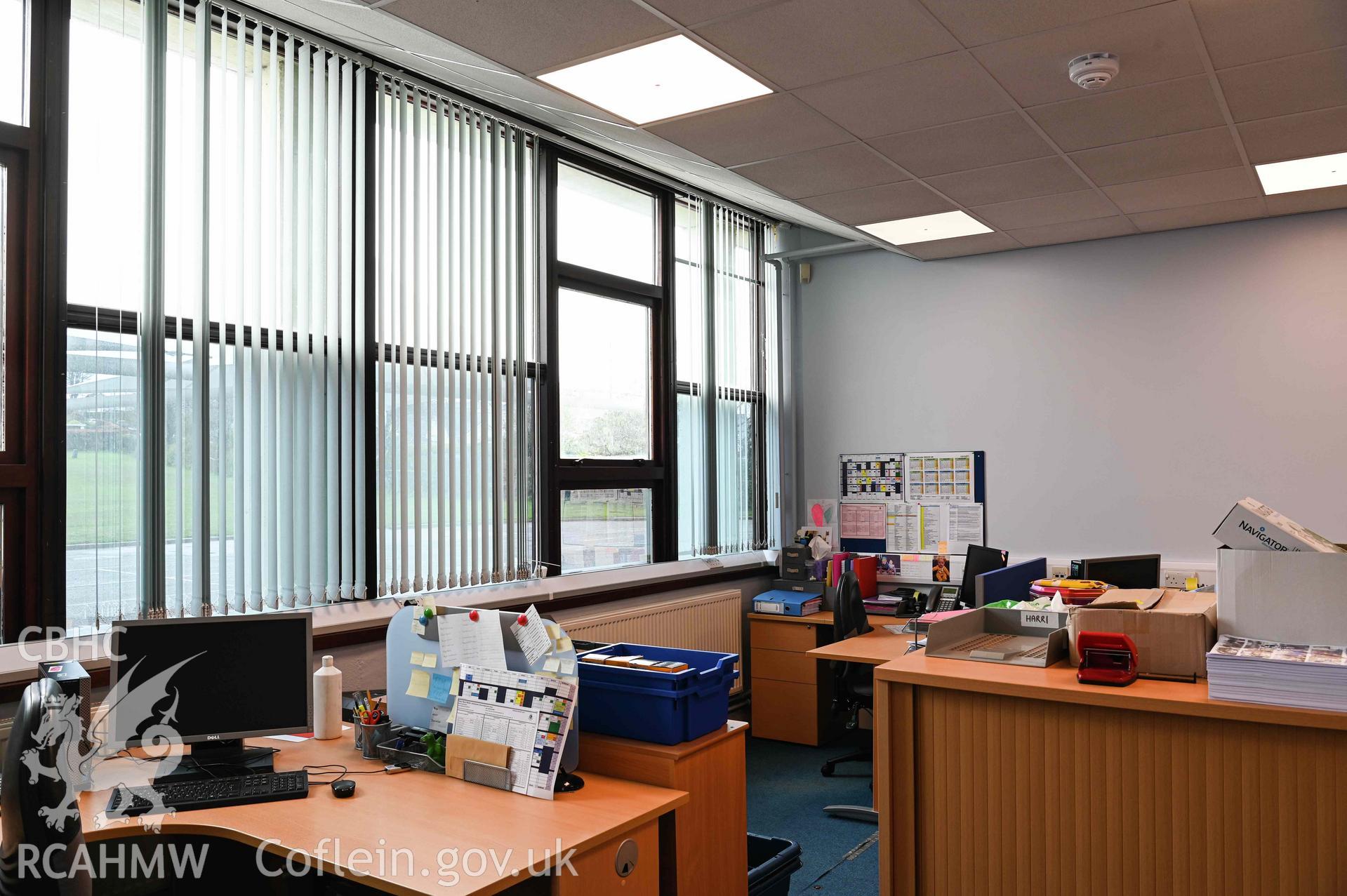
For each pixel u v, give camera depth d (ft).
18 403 9.00
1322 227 15.87
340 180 11.58
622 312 16.81
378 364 11.88
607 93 10.91
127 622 8.25
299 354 11.13
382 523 11.78
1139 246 17.37
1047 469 18.13
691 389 18.22
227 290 10.53
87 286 9.36
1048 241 17.83
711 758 8.22
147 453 9.62
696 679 8.18
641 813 7.14
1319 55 9.71
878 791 8.07
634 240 17.04
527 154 14.48
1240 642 7.27
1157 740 6.96
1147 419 17.21
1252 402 16.34
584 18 9.01
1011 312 18.60
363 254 11.76
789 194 14.79
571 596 14.60
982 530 18.72
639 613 15.80
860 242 19.56
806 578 18.79
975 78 10.38
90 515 9.31
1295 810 6.50
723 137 12.32
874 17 8.93
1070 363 17.97
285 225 11.07
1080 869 7.23
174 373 9.97
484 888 5.89
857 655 13.53
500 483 13.58
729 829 8.39
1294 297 16.05
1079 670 7.39
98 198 9.43
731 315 19.27
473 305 13.23
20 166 9.07
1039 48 9.59
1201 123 11.74
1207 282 16.75
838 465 20.45
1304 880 6.47
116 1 9.61
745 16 8.95
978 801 7.66
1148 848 6.98
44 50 9.11
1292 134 12.11
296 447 11.06
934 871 7.84
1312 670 6.42
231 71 10.68
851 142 12.51
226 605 10.21
